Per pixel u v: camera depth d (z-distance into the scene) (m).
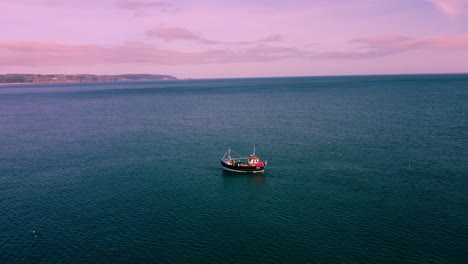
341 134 124.00
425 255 46.75
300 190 71.00
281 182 76.12
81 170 86.88
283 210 61.62
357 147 103.75
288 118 167.50
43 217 60.31
